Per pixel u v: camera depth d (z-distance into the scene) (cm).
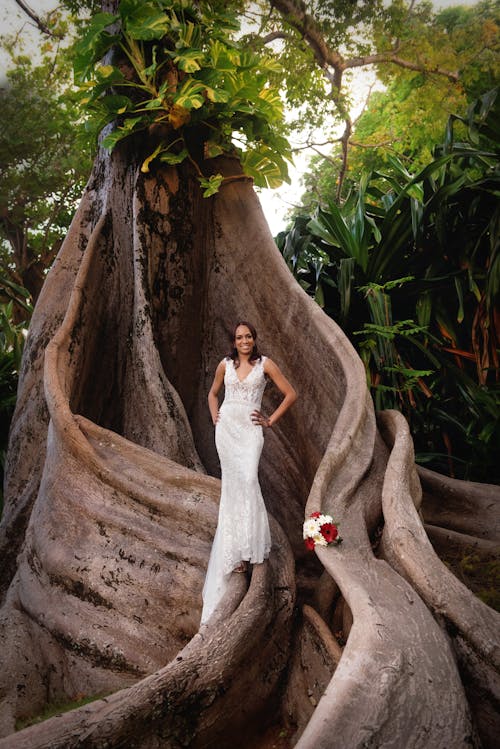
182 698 354
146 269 642
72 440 533
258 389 473
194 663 366
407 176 880
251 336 478
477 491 673
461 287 802
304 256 881
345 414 546
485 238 838
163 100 637
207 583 445
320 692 396
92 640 472
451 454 837
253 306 664
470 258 816
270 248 666
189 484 498
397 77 1570
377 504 484
